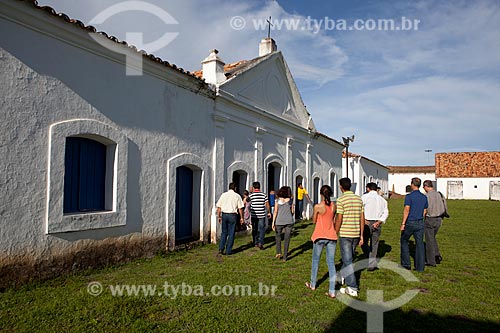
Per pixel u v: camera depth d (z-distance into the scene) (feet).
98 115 21.57
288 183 47.11
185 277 20.45
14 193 17.16
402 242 24.39
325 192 19.27
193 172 31.50
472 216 61.87
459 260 26.99
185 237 30.68
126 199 23.48
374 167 121.39
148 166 25.36
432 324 14.90
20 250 17.37
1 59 16.76
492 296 18.52
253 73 38.65
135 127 24.27
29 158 17.83
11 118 17.12
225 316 15.03
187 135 29.27
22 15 17.39
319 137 58.54
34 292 16.79
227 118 34.17
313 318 15.23
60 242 19.26
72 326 13.52
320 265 24.47
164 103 26.86
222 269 22.74
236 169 35.81
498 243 34.60
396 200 124.57
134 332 13.23
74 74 20.15
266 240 34.63
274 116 42.70
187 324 14.16
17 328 13.17
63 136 19.34
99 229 21.58
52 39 18.98
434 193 25.43
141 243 24.77
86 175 21.79
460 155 153.79
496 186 136.98
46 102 18.66
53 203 18.78
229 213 27.55
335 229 18.90
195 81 29.37
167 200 27.02
